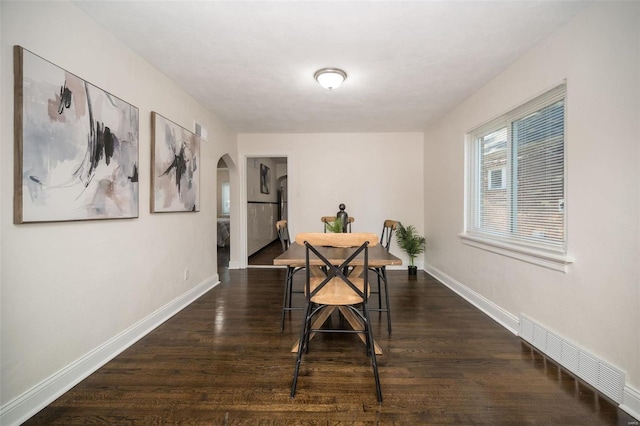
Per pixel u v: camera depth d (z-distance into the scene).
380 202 4.73
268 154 4.74
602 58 1.55
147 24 1.83
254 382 1.64
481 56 2.25
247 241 5.20
